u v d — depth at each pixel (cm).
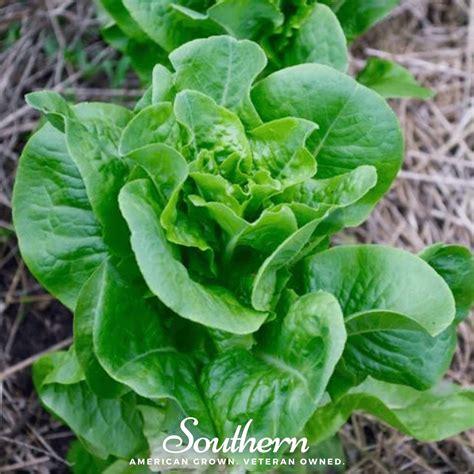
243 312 79
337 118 85
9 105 117
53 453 108
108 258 81
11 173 115
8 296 112
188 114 80
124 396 90
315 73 84
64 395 90
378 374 87
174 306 75
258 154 81
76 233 85
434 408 92
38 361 95
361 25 105
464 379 112
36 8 120
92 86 119
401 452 108
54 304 112
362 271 83
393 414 88
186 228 79
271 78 85
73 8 121
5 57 119
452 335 87
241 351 83
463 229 118
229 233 79
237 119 80
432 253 86
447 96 124
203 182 78
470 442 107
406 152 121
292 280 84
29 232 85
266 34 98
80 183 85
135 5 95
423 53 125
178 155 77
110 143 81
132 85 120
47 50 119
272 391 80
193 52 83
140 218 76
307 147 85
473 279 87
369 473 107
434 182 120
